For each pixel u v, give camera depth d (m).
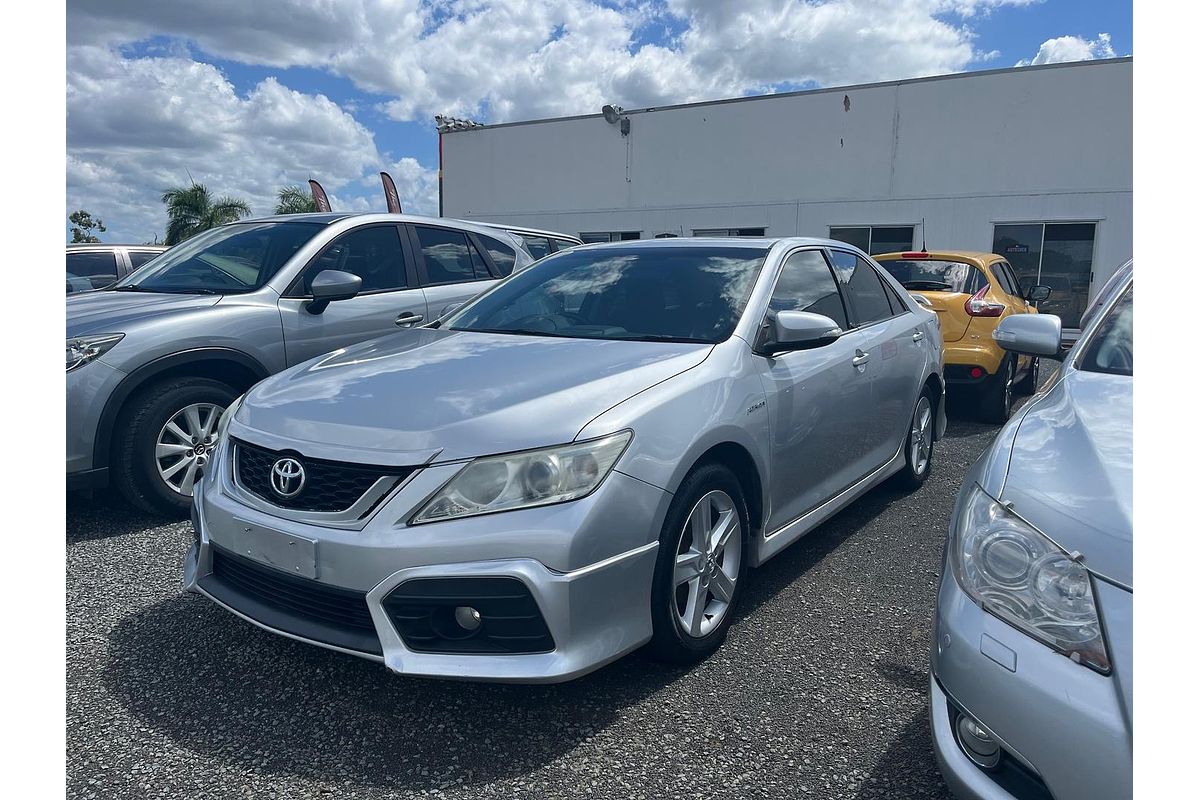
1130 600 1.54
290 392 2.88
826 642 3.01
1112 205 15.48
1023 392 8.77
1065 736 1.54
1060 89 15.73
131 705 2.57
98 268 9.28
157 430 4.13
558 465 2.33
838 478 3.80
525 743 2.38
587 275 3.85
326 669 2.80
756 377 3.09
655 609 2.58
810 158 18.56
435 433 2.41
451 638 2.32
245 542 2.58
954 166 16.92
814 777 2.22
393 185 17.22
